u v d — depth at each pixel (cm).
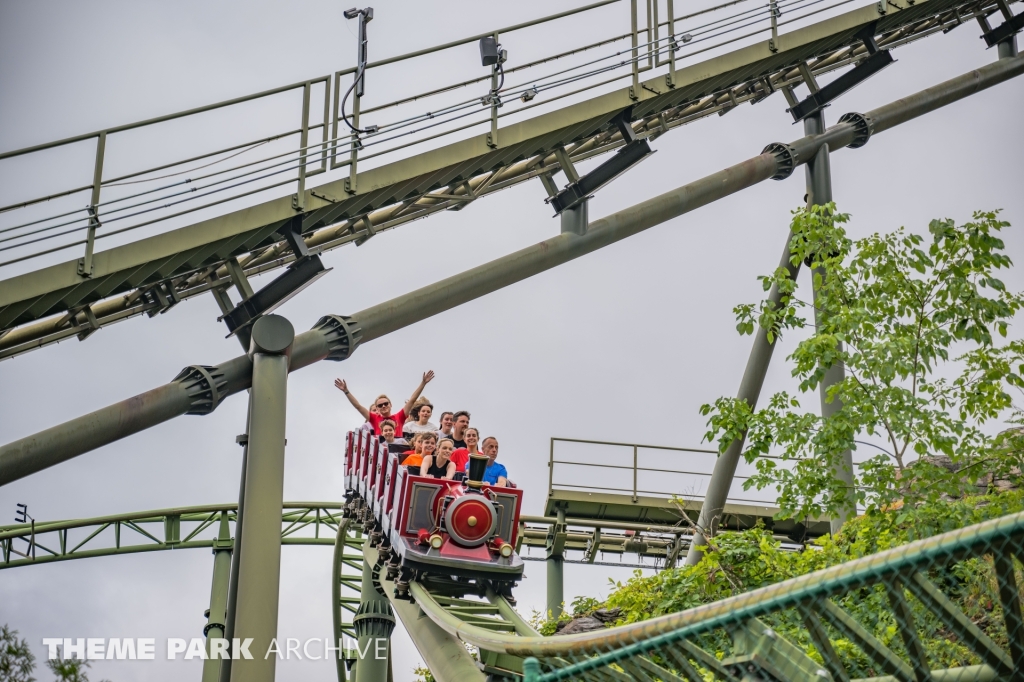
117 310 1775
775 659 791
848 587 692
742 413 1474
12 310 1540
